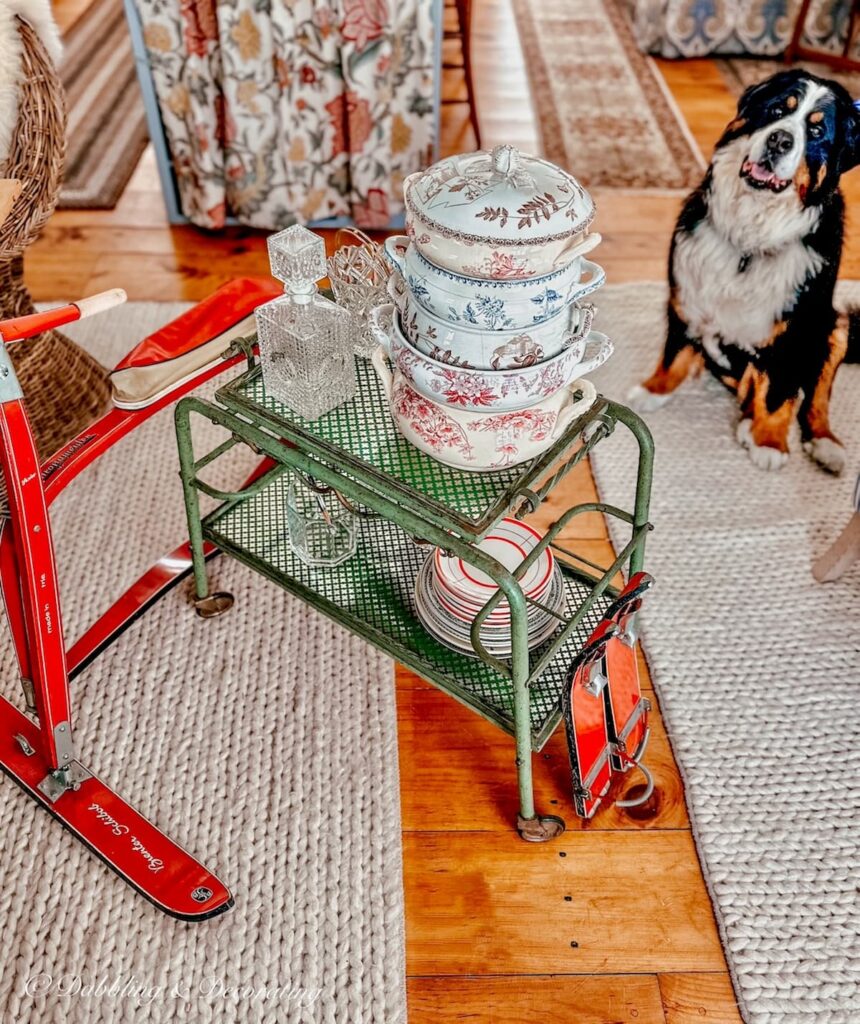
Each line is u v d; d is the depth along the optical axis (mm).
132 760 1419
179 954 1210
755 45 3609
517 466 1188
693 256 1802
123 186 2805
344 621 1416
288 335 1219
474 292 1018
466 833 1355
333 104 2338
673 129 3168
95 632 1560
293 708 1492
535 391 1094
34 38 1553
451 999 1184
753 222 1675
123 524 1792
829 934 1235
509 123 3172
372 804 1370
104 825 1309
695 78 3520
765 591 1678
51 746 1288
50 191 1615
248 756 1428
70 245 2555
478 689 1315
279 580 1471
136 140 3027
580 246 1014
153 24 2236
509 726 1264
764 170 1598
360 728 1468
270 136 2391
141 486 1868
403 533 1550
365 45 2213
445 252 1011
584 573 1486
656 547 1755
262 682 1528
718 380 2125
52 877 1286
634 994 1188
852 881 1288
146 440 1966
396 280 1162
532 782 1368
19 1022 1147
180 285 2412
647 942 1237
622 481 1894
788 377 1834
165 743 1442
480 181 1026
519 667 1156
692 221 1796
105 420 1393
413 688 1549
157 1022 1151
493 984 1197
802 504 1849
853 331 1968
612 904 1274
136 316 2287
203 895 1238
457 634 1350
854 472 1912
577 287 1072
